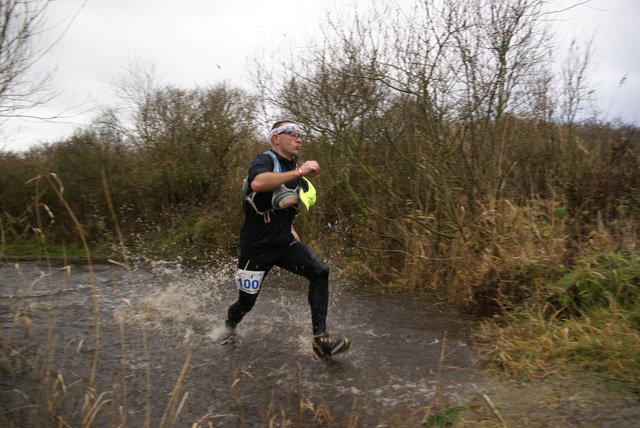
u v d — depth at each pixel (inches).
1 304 217.8
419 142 277.0
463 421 114.7
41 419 119.3
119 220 432.5
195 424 109.0
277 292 260.7
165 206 434.9
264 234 163.2
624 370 132.1
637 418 109.0
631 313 160.2
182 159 444.8
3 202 433.4
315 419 121.7
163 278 295.1
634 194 246.1
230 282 285.6
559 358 146.0
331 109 285.7
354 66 274.5
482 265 219.9
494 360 153.0
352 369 153.0
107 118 477.1
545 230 223.8
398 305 230.5
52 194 435.2
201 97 451.8
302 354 166.2
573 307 177.8
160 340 180.2
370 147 297.7
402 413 123.7
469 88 259.1
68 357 160.6
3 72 259.8
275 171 158.6
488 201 251.1
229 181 407.5
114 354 165.0
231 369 153.6
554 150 282.0
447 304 229.8
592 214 247.4
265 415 123.8
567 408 117.1
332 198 331.9
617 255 185.6
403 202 289.7
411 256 267.7
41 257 373.7
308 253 164.7
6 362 147.8
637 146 280.2
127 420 121.6
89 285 269.3
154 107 472.1
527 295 194.7
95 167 444.8
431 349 169.5
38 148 462.3
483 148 268.5
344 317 211.8
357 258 302.0
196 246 382.3
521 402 123.4
